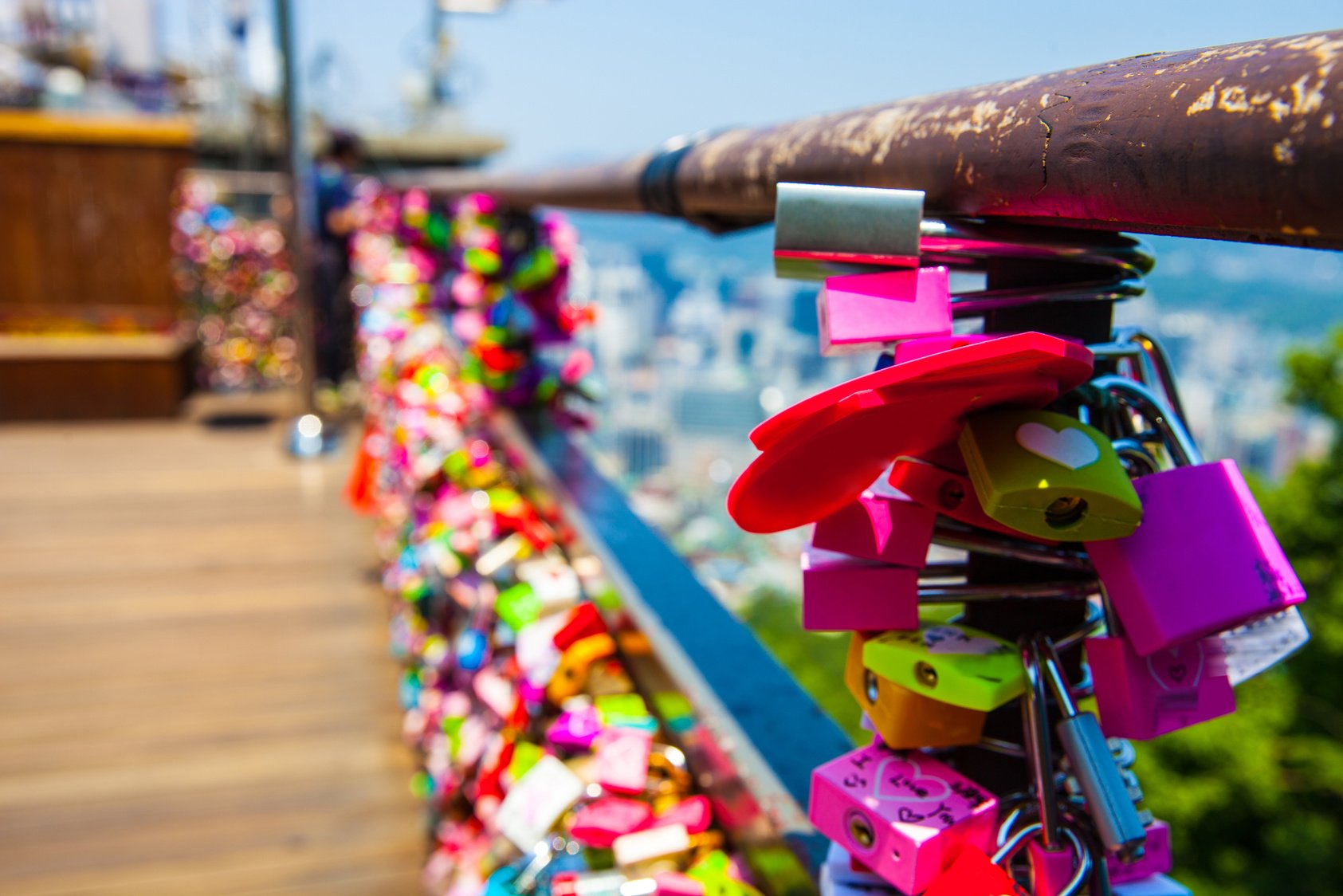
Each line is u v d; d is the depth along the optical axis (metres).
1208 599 0.58
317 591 3.86
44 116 6.28
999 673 0.63
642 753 1.18
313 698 3.07
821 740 1.00
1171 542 0.59
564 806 1.16
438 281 3.75
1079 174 0.47
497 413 2.56
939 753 0.76
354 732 2.88
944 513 0.68
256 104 8.20
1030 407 0.60
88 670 3.23
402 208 4.11
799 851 0.81
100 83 11.85
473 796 1.96
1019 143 0.51
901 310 0.63
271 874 2.29
